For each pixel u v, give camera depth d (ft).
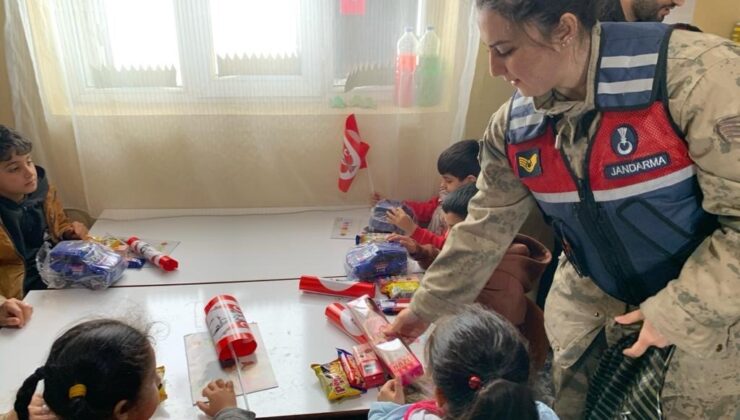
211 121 6.68
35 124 6.56
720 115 2.61
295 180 7.13
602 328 3.95
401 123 6.90
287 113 6.73
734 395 3.34
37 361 4.25
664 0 4.51
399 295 5.06
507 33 2.79
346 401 3.90
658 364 3.38
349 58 6.55
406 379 3.92
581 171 3.18
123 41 6.22
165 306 4.95
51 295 5.12
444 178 6.43
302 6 6.23
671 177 2.95
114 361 3.28
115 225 6.68
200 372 4.13
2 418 3.59
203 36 6.25
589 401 4.00
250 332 4.34
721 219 2.86
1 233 5.61
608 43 2.89
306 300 5.09
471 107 7.05
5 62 6.26
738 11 6.59
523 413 2.85
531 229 7.43
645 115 2.87
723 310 2.75
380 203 6.78
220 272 5.59
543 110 3.17
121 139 6.65
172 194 7.04
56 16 6.04
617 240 3.30
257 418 3.75
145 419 3.54
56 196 6.48
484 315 3.40
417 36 6.51
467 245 4.13
